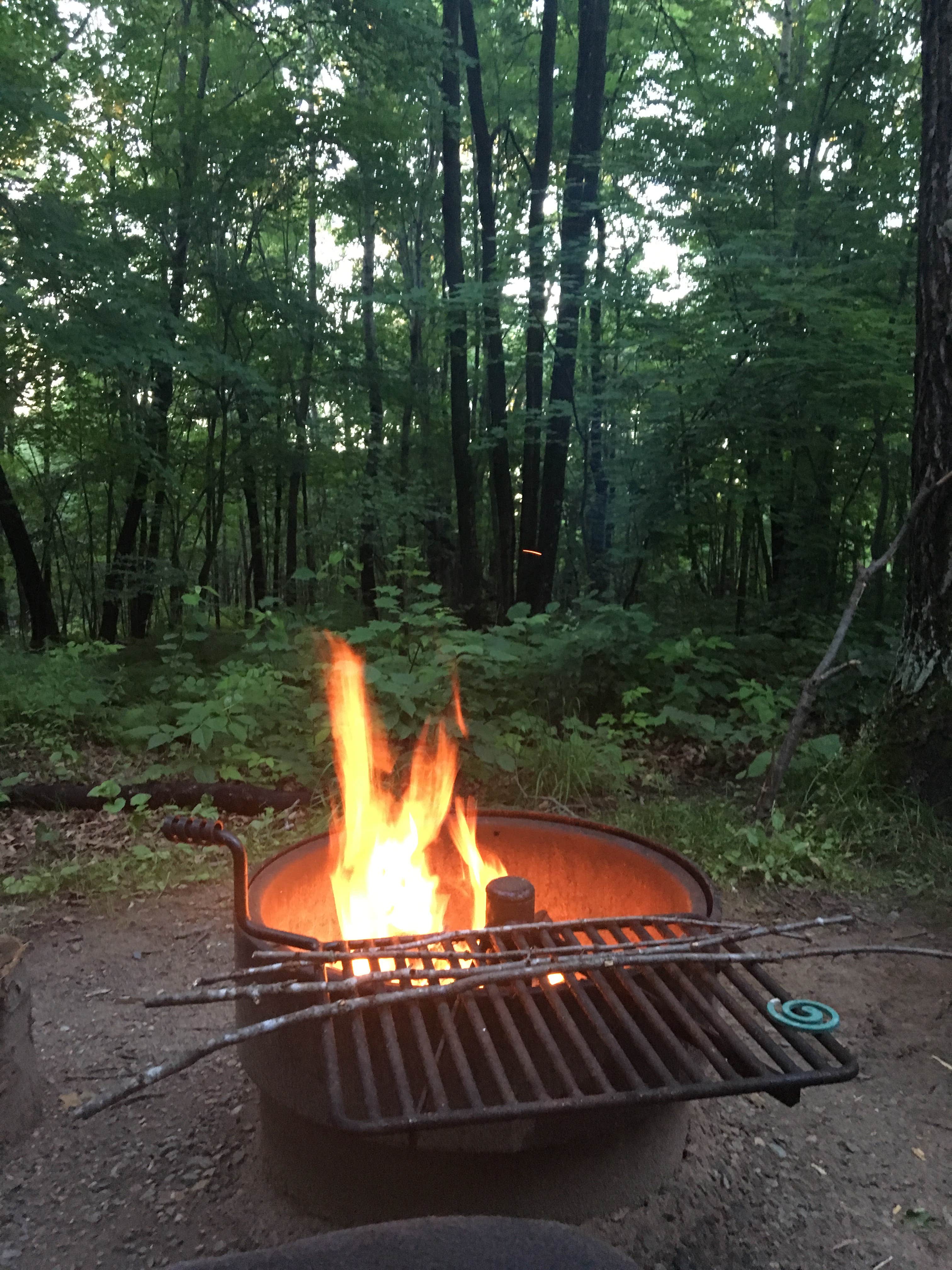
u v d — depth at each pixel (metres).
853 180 7.84
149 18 10.13
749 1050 1.55
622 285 8.26
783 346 6.74
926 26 4.45
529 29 13.20
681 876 2.16
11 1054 2.23
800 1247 1.86
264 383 8.91
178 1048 2.66
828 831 4.16
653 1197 1.95
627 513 7.84
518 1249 1.03
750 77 10.55
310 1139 1.88
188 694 5.98
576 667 5.64
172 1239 1.89
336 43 9.25
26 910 3.68
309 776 4.64
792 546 8.57
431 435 14.92
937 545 4.38
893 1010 2.87
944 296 4.32
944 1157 2.17
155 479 10.13
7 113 7.23
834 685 5.75
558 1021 1.64
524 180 15.49
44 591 10.35
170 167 10.32
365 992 1.65
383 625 5.53
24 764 5.34
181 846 4.17
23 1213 1.99
